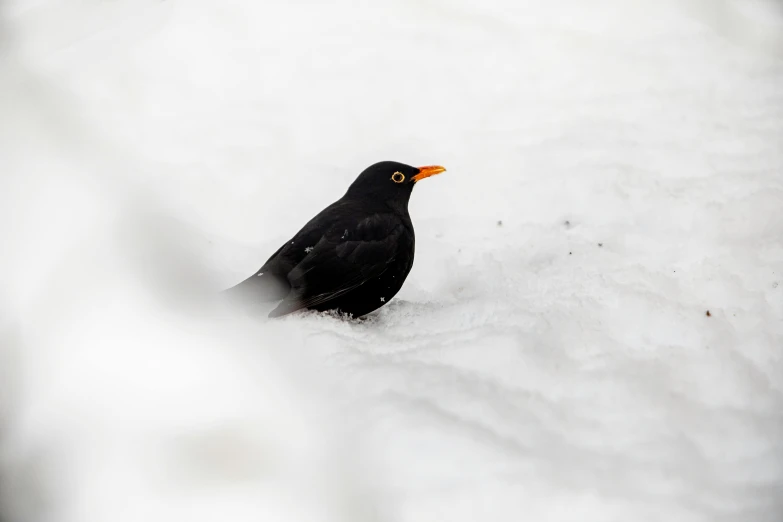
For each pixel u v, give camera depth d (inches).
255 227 583.2
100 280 332.2
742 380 322.7
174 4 824.9
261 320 392.2
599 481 263.7
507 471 260.5
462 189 598.2
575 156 620.1
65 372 283.1
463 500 251.4
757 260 438.3
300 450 260.4
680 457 279.4
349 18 828.0
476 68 764.6
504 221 550.9
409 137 680.4
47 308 313.4
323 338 359.3
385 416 281.1
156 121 679.1
